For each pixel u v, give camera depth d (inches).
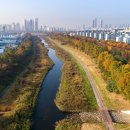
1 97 4365.2
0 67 5620.1
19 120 3412.9
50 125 3410.4
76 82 5310.0
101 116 3604.8
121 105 3976.4
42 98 4515.3
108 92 4594.0
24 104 3986.2
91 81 5364.2
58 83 5541.3
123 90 4119.1
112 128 3193.9
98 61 6446.9
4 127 3179.1
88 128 3243.1
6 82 5103.3
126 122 3412.9
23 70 6461.6
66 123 3412.9
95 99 4274.1
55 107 4069.9
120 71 4500.5
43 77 5944.9
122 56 6870.1
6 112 3718.0
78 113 3789.4
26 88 4891.7
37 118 3631.9
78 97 4347.9
